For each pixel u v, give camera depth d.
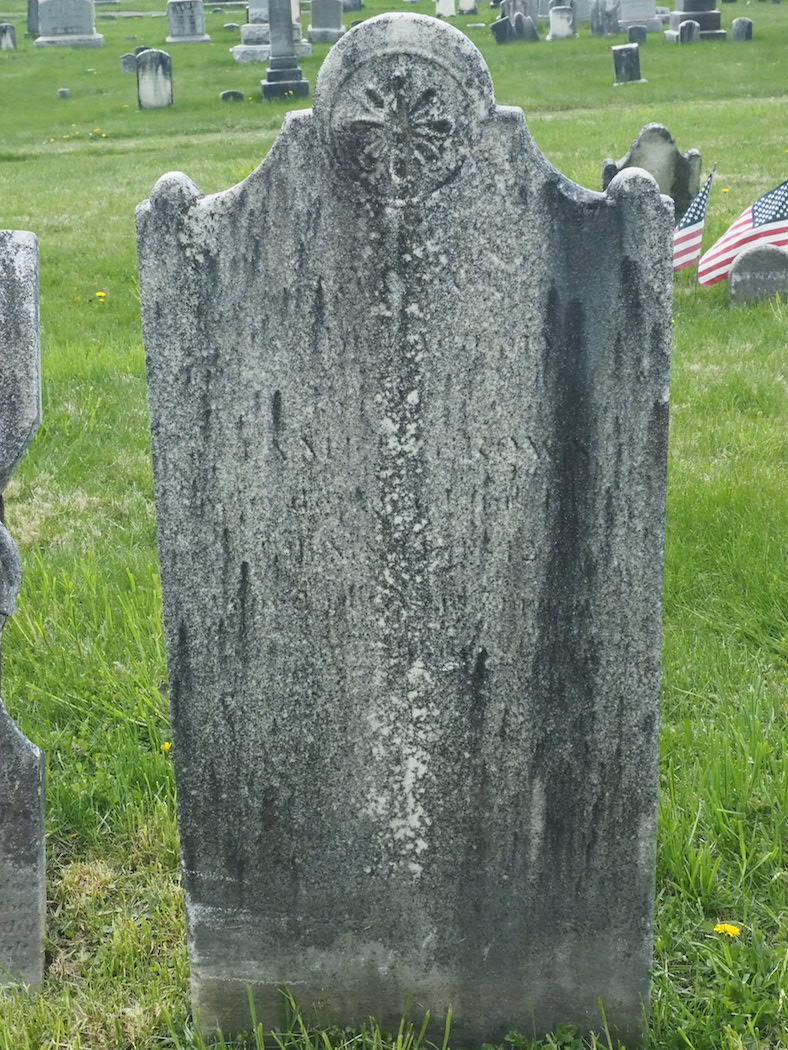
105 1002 3.50
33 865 3.53
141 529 6.54
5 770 3.45
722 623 5.42
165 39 36.09
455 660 3.12
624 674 3.09
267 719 3.18
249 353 2.90
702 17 30.86
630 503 2.96
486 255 2.81
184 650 3.13
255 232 2.81
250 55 30.48
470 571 3.05
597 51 29.81
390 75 2.69
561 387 2.89
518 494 2.98
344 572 3.06
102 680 5.05
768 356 8.99
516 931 3.33
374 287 2.84
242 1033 3.42
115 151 20.95
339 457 2.97
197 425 2.96
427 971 3.38
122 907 3.94
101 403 8.48
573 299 2.83
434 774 3.21
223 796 3.25
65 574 5.77
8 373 3.24
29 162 20.36
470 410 2.93
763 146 17.72
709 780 4.22
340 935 3.36
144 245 2.83
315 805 3.25
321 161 2.76
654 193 2.74
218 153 19.91
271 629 3.11
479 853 3.26
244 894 3.32
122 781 4.43
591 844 3.23
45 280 12.21
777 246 10.26
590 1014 3.38
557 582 3.04
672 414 7.87
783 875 3.90
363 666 3.13
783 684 4.96
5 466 3.32
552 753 3.17
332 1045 3.39
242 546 3.04
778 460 7.18
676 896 3.85
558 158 17.17
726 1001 3.37
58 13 35.03
